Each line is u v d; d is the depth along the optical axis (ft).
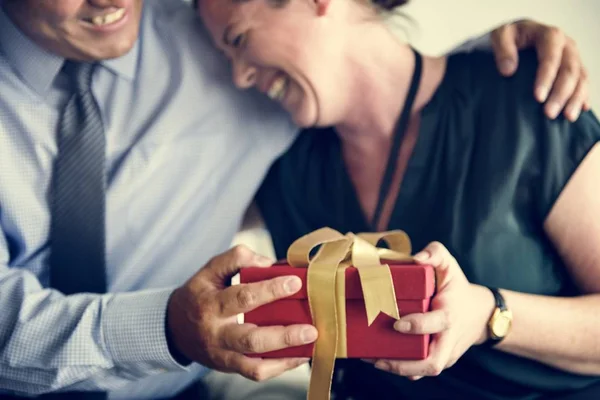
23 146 3.79
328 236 2.85
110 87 4.04
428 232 3.60
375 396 3.85
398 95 3.67
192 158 4.07
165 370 3.34
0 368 3.47
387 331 2.63
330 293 2.61
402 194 3.65
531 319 3.19
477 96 3.62
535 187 3.47
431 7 5.25
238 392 4.42
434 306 2.71
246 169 4.12
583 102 3.49
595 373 3.50
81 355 3.29
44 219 3.83
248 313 2.72
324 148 4.01
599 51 5.18
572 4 5.21
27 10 3.52
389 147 3.74
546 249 3.57
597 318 3.28
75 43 3.59
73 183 3.80
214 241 4.14
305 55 3.50
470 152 3.57
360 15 3.59
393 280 2.61
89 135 3.84
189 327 2.92
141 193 3.99
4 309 3.49
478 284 3.45
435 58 3.82
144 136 3.99
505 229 3.46
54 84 3.84
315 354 2.65
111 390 3.67
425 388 3.70
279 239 4.19
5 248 3.85
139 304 3.25
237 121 4.13
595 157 3.42
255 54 3.58
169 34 4.14
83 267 3.81
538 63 3.57
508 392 3.59
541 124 3.47
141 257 4.00
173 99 4.05
